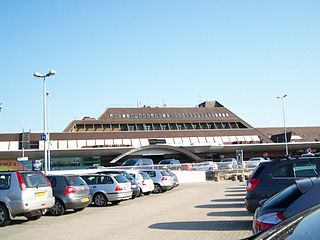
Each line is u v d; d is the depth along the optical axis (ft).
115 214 52.24
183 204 61.87
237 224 39.50
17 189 43.52
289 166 35.09
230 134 231.71
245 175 135.03
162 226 40.29
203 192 86.12
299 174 34.55
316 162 34.76
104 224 43.39
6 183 44.01
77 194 53.11
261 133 237.86
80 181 55.01
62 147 200.23
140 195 81.46
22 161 121.90
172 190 96.27
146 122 237.45
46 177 49.19
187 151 207.82
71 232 38.73
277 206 20.08
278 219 18.80
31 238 36.14
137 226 41.14
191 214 48.91
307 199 19.27
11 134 199.00
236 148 216.33
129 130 232.12
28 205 43.55
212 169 149.18
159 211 54.03
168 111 248.73
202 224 40.34
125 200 72.02
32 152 189.78
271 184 34.65
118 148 197.57
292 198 19.83
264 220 19.35
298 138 243.60
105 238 35.01
